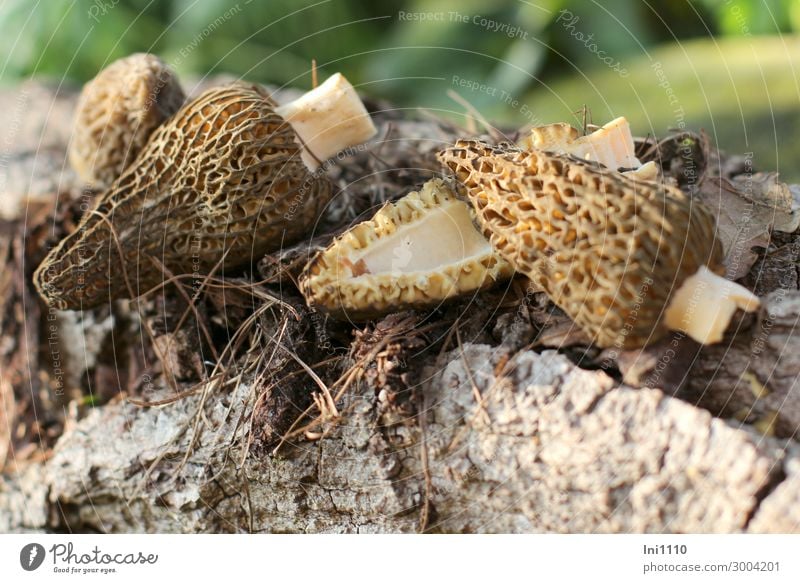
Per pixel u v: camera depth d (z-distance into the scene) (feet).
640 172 1.09
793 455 1.01
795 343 1.06
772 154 1.63
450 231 1.09
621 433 1.03
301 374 1.11
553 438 1.04
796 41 1.94
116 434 1.17
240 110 1.14
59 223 1.31
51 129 1.59
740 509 1.01
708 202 1.18
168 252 1.14
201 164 1.12
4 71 2.09
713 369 1.07
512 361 1.07
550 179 1.03
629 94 1.86
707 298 1.02
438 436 1.07
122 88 1.26
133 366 1.26
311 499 1.10
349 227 1.17
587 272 1.01
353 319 1.09
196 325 1.19
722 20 2.04
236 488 1.12
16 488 1.22
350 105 1.16
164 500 1.14
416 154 1.32
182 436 1.14
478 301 1.11
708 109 1.62
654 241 1.01
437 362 1.08
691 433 1.02
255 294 1.15
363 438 1.08
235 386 1.13
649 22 2.08
